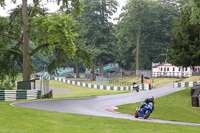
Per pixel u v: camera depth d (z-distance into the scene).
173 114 29.72
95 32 101.38
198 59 43.50
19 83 35.88
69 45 36.47
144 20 114.81
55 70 44.62
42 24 35.81
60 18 36.34
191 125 21.30
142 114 23.55
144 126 18.47
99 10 104.69
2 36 42.88
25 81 36.44
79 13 43.00
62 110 26.36
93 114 24.56
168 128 18.03
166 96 42.59
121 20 116.88
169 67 90.25
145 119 23.55
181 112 31.25
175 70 88.75
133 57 129.00
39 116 21.08
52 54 43.19
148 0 115.06
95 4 102.50
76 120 19.98
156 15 113.62
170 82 78.19
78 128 16.42
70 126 17.05
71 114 22.95
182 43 44.22
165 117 27.34
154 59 117.94
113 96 44.03
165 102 37.78
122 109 30.14
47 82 40.00
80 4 42.25
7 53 44.12
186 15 44.97
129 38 117.75
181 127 18.92
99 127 17.25
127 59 130.38
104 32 104.81
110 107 31.17
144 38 116.94
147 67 122.00
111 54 104.44
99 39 103.81
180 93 44.62
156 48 114.50
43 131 14.98
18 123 17.31
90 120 20.17
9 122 17.56
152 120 23.31
